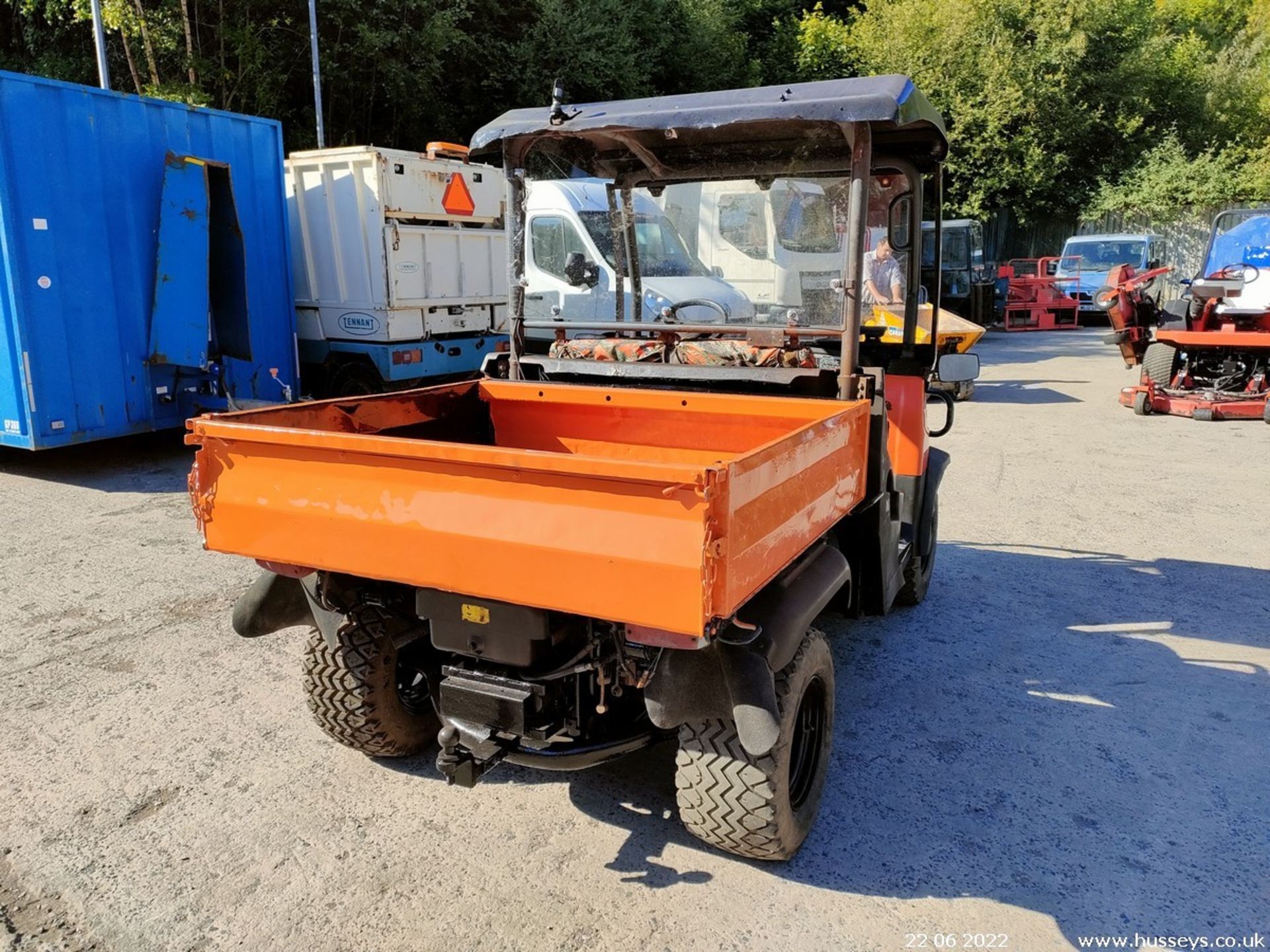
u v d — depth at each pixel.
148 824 3.06
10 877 2.80
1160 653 4.47
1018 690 4.09
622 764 3.48
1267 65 27.88
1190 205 23.06
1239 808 3.21
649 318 3.85
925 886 2.80
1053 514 6.79
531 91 15.13
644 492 2.16
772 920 2.64
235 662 4.30
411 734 3.42
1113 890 2.79
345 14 13.09
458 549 2.43
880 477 3.31
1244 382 10.65
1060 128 22.58
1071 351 17.00
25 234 6.76
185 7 11.72
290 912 2.66
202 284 7.65
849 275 3.22
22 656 4.32
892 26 21.83
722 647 2.53
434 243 9.42
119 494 7.06
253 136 8.37
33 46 13.12
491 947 2.53
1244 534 6.30
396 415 3.56
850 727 3.76
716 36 18.39
